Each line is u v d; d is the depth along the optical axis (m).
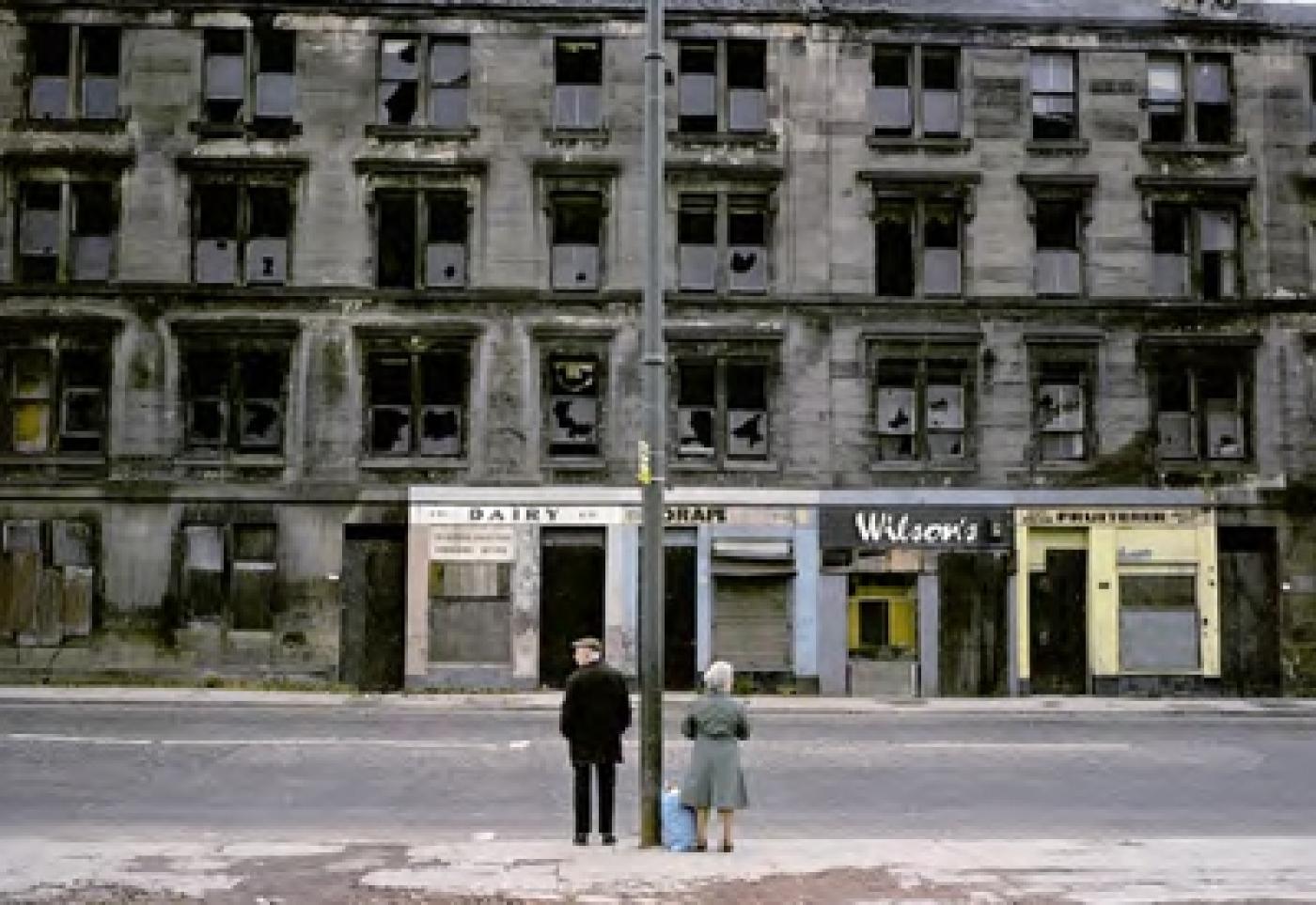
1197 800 16.16
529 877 10.94
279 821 14.23
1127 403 31.27
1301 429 31.44
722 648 30.22
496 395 30.50
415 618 29.81
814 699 28.86
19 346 30.34
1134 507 30.94
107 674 29.55
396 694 28.91
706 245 31.48
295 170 30.84
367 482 30.25
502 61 31.44
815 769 18.12
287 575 29.94
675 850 12.25
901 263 31.62
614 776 12.92
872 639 30.59
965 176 31.44
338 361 30.45
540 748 19.53
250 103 31.20
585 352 30.78
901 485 30.70
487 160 31.00
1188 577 31.06
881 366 31.34
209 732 21.11
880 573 30.66
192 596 30.00
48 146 30.67
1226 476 31.22
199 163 30.69
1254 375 31.58
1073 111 32.34
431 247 31.23
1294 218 32.19
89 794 15.68
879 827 14.26
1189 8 32.56
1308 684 30.81
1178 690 30.66
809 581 30.30
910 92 32.16
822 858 11.85
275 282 30.89
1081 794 16.47
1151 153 32.06
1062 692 30.69
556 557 30.47
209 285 30.48
